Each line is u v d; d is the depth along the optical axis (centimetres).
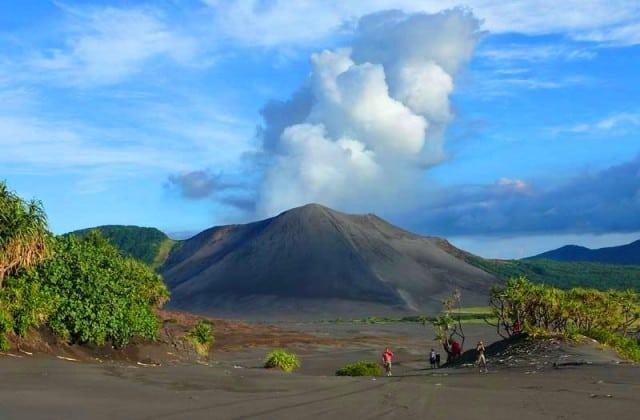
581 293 4506
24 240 2527
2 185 2564
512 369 3438
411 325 16425
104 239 3569
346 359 6594
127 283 3350
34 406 1507
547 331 4216
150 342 3528
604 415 1658
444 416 1633
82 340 2964
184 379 2275
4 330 2438
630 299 4600
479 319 16538
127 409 1553
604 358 3597
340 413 1656
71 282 2933
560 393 2133
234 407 1688
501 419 1591
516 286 4478
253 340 8775
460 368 3881
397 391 2178
